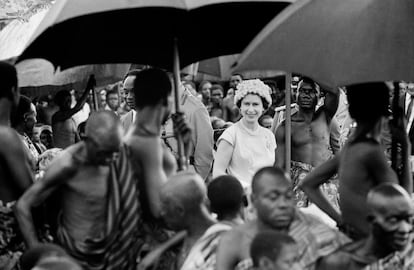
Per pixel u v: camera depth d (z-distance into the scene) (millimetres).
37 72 14305
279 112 15750
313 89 14258
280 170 9062
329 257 8984
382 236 8758
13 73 10477
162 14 10750
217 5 10648
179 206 9484
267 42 9508
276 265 8125
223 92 23906
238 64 9516
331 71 9516
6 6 14898
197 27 10945
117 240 9992
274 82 19172
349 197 9945
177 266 9570
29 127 15773
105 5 9711
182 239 9602
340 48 9562
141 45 10945
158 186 10062
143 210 10125
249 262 8844
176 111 10805
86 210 9977
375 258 8844
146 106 10141
